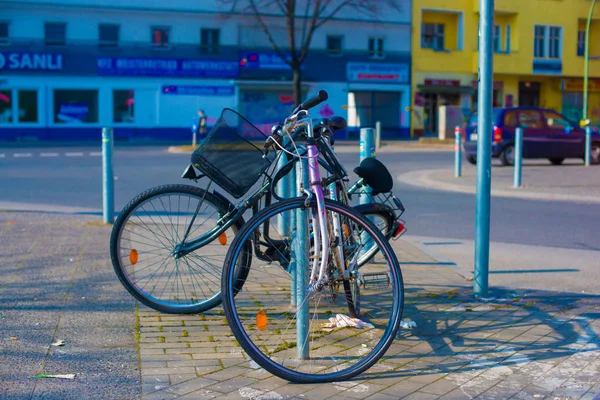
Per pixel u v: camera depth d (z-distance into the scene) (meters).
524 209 11.56
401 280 3.93
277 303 5.24
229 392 3.64
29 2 36.59
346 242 4.12
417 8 43.97
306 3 40.69
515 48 45.69
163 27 39.31
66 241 7.69
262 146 4.37
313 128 4.11
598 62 48.25
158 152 26.73
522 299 5.65
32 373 3.85
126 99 39.03
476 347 4.45
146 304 4.97
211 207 4.84
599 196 12.79
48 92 37.41
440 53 44.84
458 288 5.97
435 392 3.71
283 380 3.82
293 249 4.10
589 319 5.10
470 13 45.41
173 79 39.66
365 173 4.60
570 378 3.96
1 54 36.34
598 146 21.34
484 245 5.65
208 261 5.13
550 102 48.28
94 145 33.88
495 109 20.66
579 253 7.80
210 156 4.32
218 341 4.43
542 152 20.42
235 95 40.94
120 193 13.07
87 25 37.84
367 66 43.28
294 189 4.41
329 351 4.22
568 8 46.72
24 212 10.15
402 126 44.53
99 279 5.98
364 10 42.53
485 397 3.67
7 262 6.58
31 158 22.52
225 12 39.06
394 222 4.78
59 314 4.97
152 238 5.51
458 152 16.55
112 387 3.67
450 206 11.75
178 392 3.63
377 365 4.10
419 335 4.66
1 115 36.75
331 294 4.33
